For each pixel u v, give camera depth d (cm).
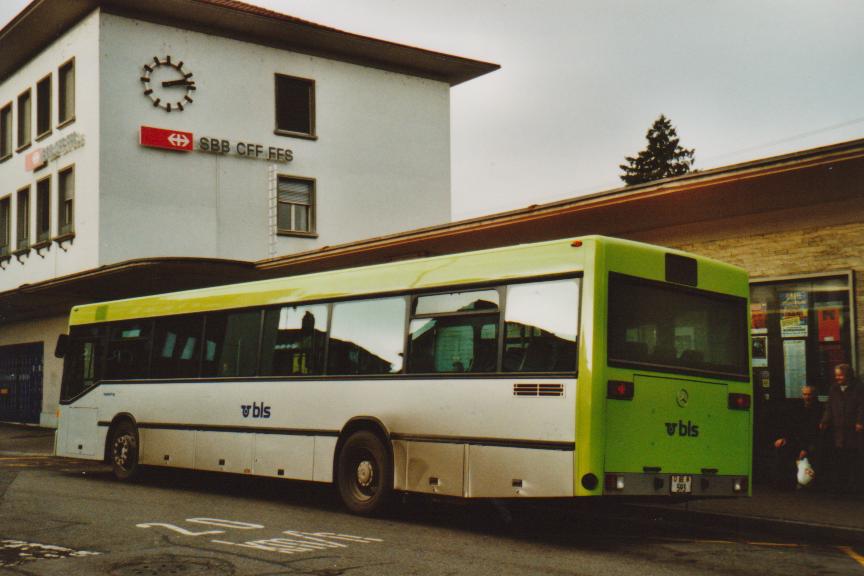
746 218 1463
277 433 1295
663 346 989
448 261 1098
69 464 1984
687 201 1469
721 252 1499
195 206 2959
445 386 1064
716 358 1045
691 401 1005
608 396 927
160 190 2905
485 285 1044
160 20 2934
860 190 1314
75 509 1177
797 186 1357
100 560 820
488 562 838
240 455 1355
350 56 3312
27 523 1045
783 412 1427
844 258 1351
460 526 1095
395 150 3388
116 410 1619
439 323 1090
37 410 3438
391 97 3400
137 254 2856
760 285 1457
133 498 1328
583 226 1658
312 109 3231
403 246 2011
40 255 3195
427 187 3447
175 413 1491
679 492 980
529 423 966
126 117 2864
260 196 3084
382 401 1142
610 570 812
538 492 948
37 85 3238
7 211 3516
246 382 1362
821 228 1377
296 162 3166
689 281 1027
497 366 1009
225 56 3047
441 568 802
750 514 1130
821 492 1347
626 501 962
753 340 1468
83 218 2909
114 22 2861
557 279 970
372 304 1185
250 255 3045
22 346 3594
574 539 1007
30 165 3266
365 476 1158
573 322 945
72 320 1767
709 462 1016
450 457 1044
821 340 1382
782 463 1382
